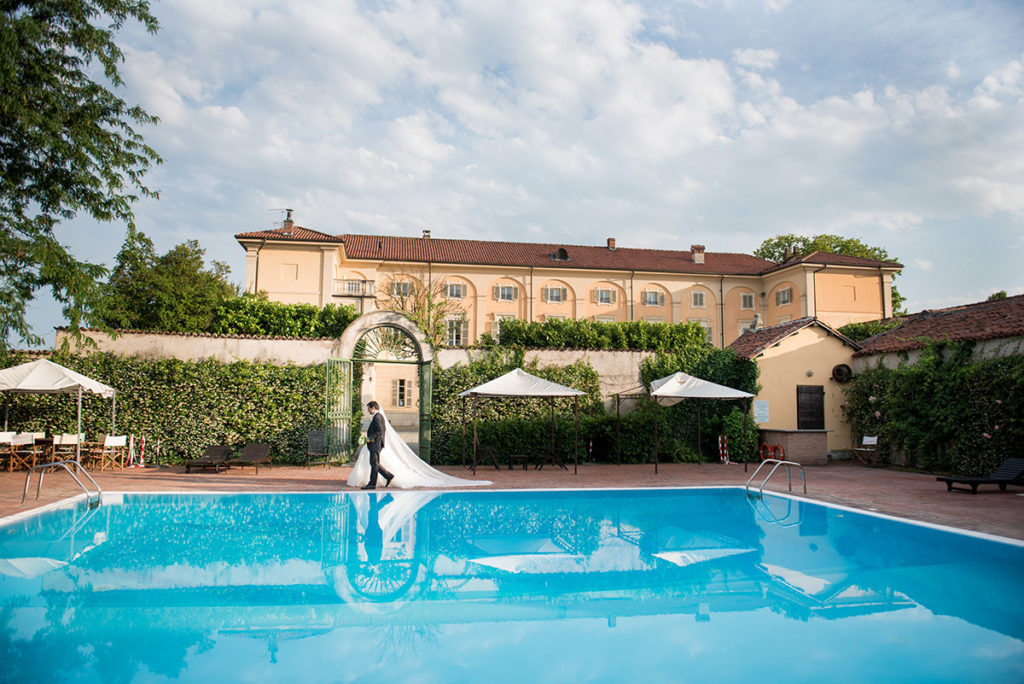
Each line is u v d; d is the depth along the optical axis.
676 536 8.44
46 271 12.62
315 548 7.53
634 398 19.11
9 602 5.30
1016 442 13.88
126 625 4.79
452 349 18.14
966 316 17.73
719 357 19.58
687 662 4.13
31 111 11.58
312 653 4.26
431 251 42.38
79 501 10.59
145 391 16.22
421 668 4.00
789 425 19.53
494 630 4.79
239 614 5.09
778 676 3.90
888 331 20.78
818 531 8.82
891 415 17.52
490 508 10.59
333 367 16.69
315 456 16.61
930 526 8.37
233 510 10.02
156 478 13.42
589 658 4.20
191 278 30.14
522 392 14.65
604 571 6.57
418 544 7.83
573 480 13.88
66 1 12.12
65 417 15.92
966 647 4.43
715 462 18.64
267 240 34.09
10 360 15.59
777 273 43.81
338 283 34.81
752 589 5.93
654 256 47.31
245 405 16.61
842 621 5.01
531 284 42.34
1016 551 7.18
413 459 13.09
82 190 13.29
